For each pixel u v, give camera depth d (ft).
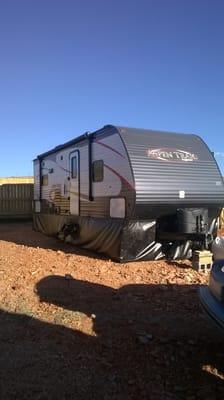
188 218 29.01
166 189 29.04
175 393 12.09
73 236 37.65
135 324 17.06
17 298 19.90
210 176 31.22
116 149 29.99
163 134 31.53
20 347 14.62
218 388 12.48
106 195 31.65
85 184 35.19
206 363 13.93
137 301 20.11
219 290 13.38
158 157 29.45
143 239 29.68
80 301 19.94
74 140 36.81
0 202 72.28
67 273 25.40
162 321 17.43
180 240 29.91
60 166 41.24
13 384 12.17
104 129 31.76
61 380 12.47
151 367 13.51
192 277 24.90
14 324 16.70
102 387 12.18
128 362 13.78
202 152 31.91
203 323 17.16
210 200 31.04
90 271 26.30
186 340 15.57
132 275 25.43
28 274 24.81
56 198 42.80
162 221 30.19
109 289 22.22
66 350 14.49
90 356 14.10
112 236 30.22
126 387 12.26
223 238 22.80
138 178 28.12
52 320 17.21
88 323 17.08
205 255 27.14
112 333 16.11
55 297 20.39
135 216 28.63
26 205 73.67
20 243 41.04
